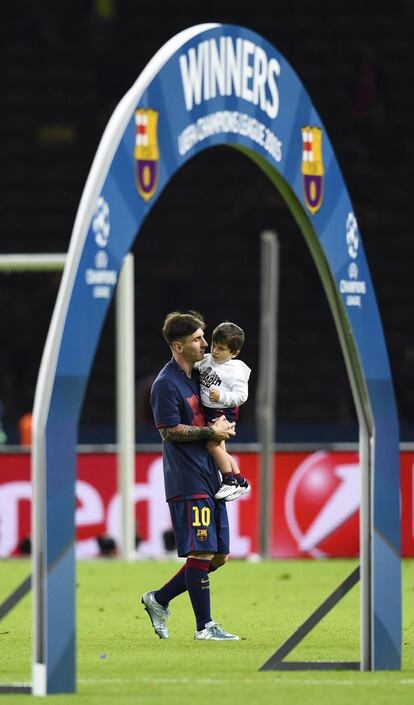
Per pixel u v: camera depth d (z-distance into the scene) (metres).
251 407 88.56
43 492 22.52
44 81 107.56
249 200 97.62
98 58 106.81
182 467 30.47
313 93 104.75
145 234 99.31
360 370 27.53
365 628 27.02
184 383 30.50
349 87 103.19
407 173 101.19
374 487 27.25
